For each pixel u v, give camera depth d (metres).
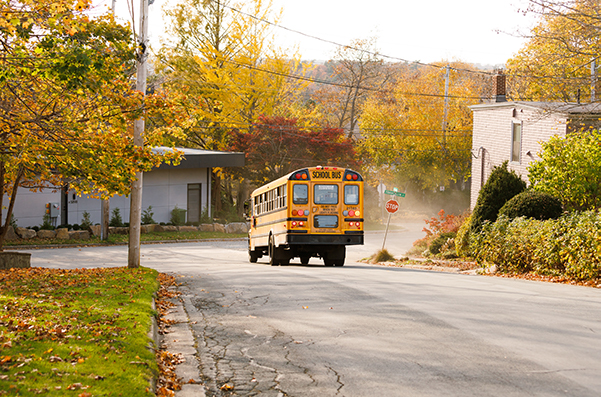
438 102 61.38
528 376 6.17
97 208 38.41
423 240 28.34
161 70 46.53
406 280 14.59
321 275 16.09
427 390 5.83
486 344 7.56
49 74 10.73
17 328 7.59
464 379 6.14
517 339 7.79
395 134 62.50
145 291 11.91
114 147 14.18
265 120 47.72
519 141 28.80
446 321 9.04
